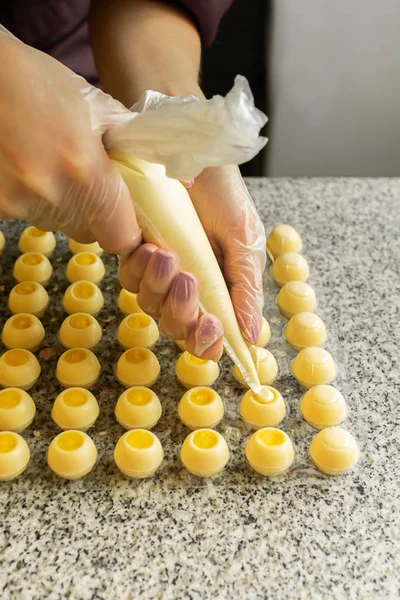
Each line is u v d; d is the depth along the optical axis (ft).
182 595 1.91
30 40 3.53
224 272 2.51
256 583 1.94
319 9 4.99
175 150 1.76
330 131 5.61
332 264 3.13
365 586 1.94
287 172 5.71
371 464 2.28
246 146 1.66
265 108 5.49
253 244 2.49
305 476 2.24
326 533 2.07
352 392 2.53
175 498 2.17
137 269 2.11
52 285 3.00
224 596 1.91
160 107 1.84
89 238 2.20
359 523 2.10
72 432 2.27
